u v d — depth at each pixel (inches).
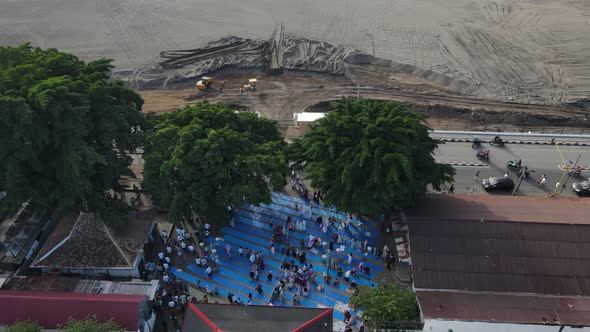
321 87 3550.7
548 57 3809.1
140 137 2178.9
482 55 3858.3
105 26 4229.8
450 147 2871.6
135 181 2556.6
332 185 2059.5
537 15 4350.4
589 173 2664.9
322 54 3828.7
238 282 2031.3
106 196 2222.0
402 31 4178.2
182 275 2054.6
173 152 2038.6
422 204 2166.6
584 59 3769.7
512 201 2240.4
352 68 3769.7
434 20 4323.3
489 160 2768.2
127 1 4613.7
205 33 4143.7
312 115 3026.6
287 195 2486.5
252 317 1598.2
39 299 1710.1
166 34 4126.5
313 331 1560.0
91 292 1829.5
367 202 1980.8
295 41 3976.4
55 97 1868.8
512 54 3853.3
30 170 1983.3
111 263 1941.4
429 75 3676.2
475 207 2148.1
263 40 4010.8
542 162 2751.0
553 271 1825.8
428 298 1770.4
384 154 1957.4
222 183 2066.9
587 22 4202.8
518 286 1801.2
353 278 2028.8
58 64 2153.1
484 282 1809.8
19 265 1967.3
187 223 2295.8
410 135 2032.5
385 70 3764.8
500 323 1665.8
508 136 2942.9
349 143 2060.8
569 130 3154.5
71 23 4266.7
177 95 3474.4
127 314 1691.7
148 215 2142.0
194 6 4552.2
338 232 2246.6
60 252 1947.6
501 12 4414.4
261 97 3440.0
